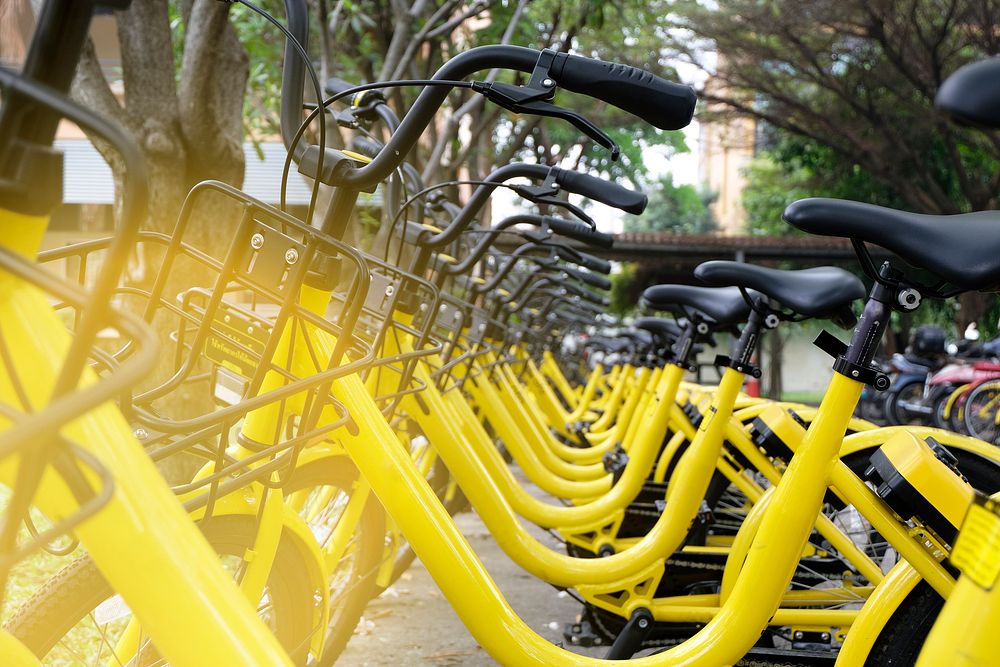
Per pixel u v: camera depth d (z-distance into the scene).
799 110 13.84
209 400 3.38
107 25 11.12
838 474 1.64
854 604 2.26
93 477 0.79
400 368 2.07
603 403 6.04
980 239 1.32
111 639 1.52
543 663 1.58
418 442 3.18
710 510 2.68
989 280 1.30
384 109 2.03
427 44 6.73
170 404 3.31
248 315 1.49
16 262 0.67
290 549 1.59
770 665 1.97
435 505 1.57
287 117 1.50
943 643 0.91
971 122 0.73
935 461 1.58
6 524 0.66
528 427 3.30
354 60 5.95
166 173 3.35
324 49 4.23
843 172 16.36
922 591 1.65
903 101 13.07
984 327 16.33
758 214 23.52
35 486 0.67
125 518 0.79
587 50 11.37
